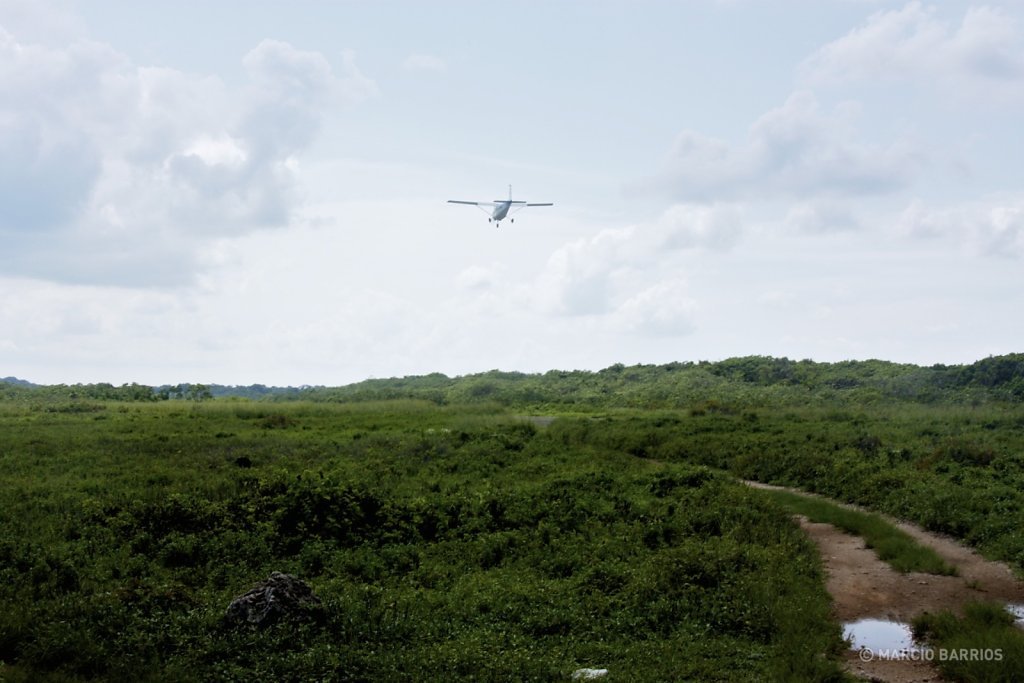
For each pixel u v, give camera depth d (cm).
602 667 1080
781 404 5834
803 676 1034
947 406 4834
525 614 1278
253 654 1062
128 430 3478
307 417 4466
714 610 1292
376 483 2222
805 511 2156
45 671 1005
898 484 2252
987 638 1131
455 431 3316
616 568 1484
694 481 2225
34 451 2664
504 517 1834
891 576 1551
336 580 1415
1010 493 2039
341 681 990
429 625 1201
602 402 7144
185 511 1695
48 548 1476
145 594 1280
